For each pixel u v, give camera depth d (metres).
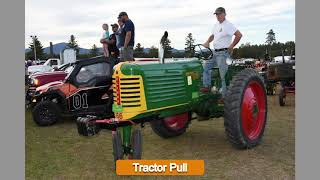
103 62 7.80
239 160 4.99
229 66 5.95
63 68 12.12
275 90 12.96
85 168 4.79
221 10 5.71
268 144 5.75
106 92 7.77
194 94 5.39
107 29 11.05
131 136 4.65
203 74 5.65
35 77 9.70
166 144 5.93
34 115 7.61
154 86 4.71
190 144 5.89
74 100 7.72
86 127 4.37
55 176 4.50
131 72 4.47
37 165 4.92
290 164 4.78
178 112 5.27
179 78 5.12
